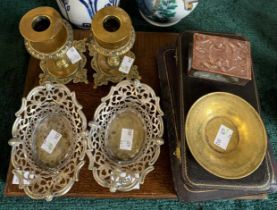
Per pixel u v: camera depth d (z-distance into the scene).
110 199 0.87
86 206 0.86
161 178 0.78
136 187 0.76
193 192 0.75
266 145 0.68
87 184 0.76
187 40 0.79
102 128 0.75
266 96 0.99
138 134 0.76
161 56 0.86
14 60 0.99
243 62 0.72
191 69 0.72
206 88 0.75
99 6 0.85
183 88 0.75
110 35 0.68
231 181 0.69
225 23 1.07
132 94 0.75
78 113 0.73
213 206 0.88
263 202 0.89
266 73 1.02
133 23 1.02
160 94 0.85
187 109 0.73
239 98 0.71
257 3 1.09
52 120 0.76
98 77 0.82
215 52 0.72
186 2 0.83
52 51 0.71
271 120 0.97
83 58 0.84
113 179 0.69
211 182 0.68
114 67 0.83
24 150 0.72
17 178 0.71
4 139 0.91
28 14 0.69
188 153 0.70
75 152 0.71
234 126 0.73
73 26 0.96
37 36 0.67
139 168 0.71
